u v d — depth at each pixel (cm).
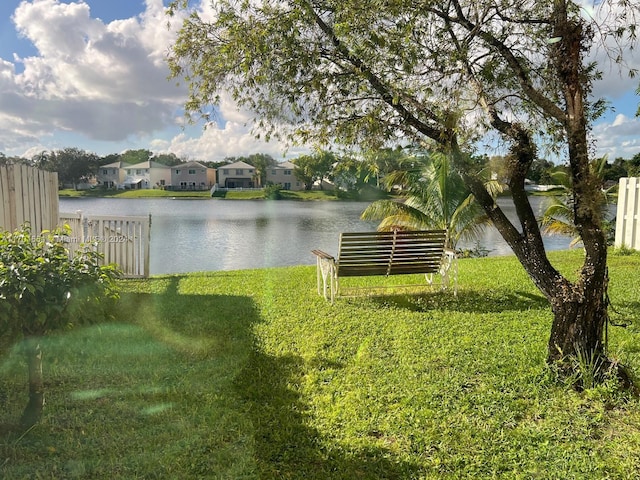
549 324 535
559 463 275
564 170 492
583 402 345
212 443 296
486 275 865
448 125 404
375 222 2845
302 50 412
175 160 8638
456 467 273
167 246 1809
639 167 1398
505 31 414
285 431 310
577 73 362
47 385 378
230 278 897
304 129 474
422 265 695
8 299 265
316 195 6397
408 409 339
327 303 655
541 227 1468
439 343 477
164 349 464
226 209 4200
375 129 445
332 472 268
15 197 568
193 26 461
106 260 888
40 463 271
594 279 374
